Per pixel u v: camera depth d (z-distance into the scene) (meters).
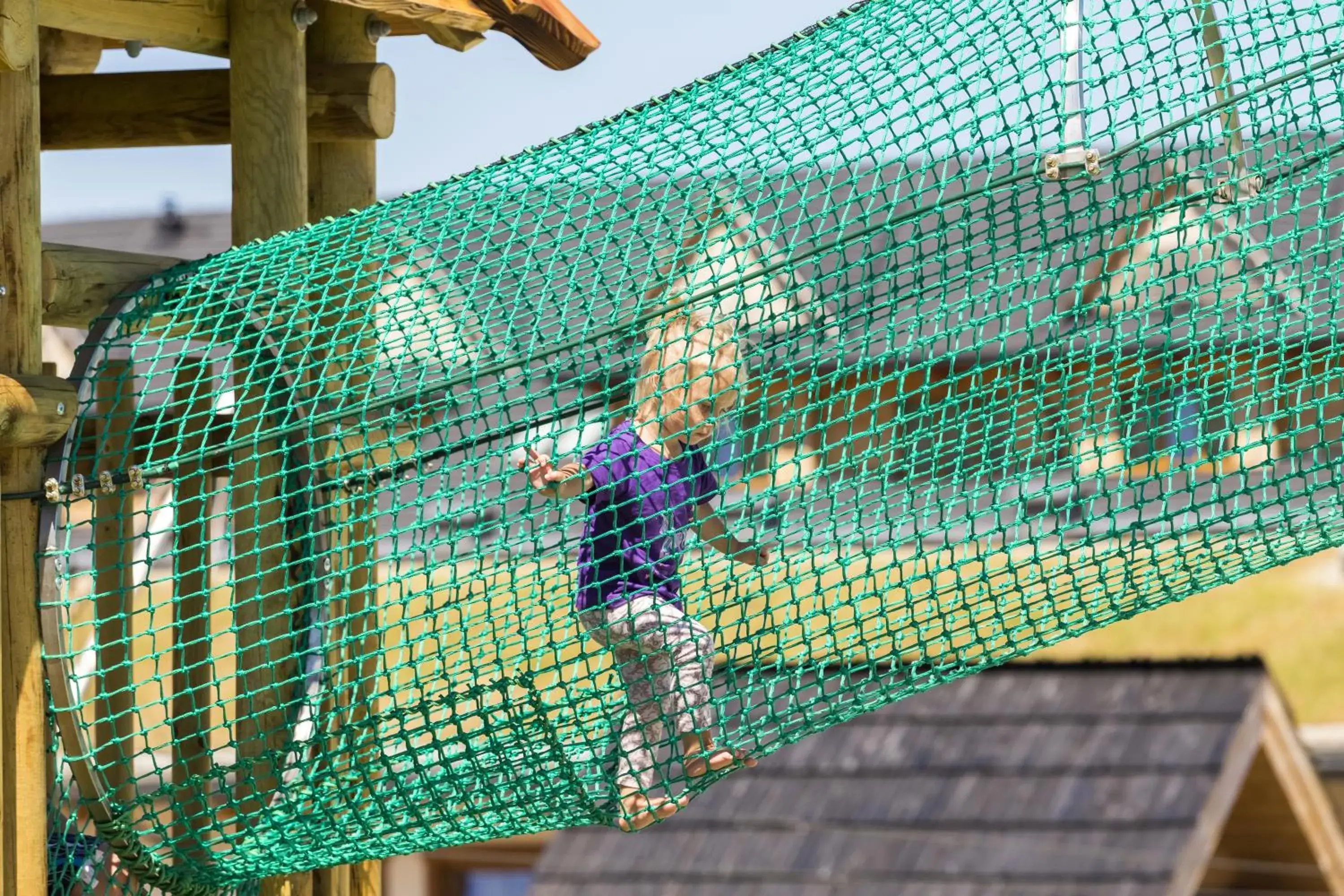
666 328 12.97
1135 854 28.84
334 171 18.25
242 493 16.11
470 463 13.28
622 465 12.99
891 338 12.92
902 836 30.66
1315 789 32.16
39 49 14.34
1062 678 33.72
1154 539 13.28
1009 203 13.36
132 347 14.61
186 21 16.02
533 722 13.31
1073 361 12.99
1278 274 13.44
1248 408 13.13
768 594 13.21
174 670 16.00
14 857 13.23
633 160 13.98
